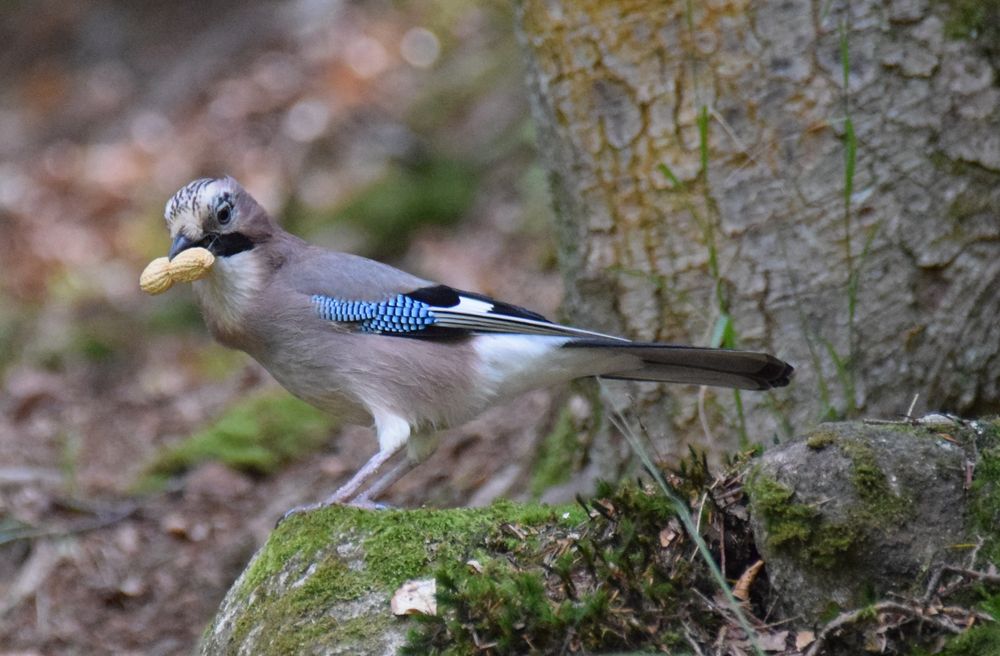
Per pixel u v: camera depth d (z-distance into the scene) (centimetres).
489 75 2073
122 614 1130
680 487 664
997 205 923
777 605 609
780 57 916
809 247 932
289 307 852
